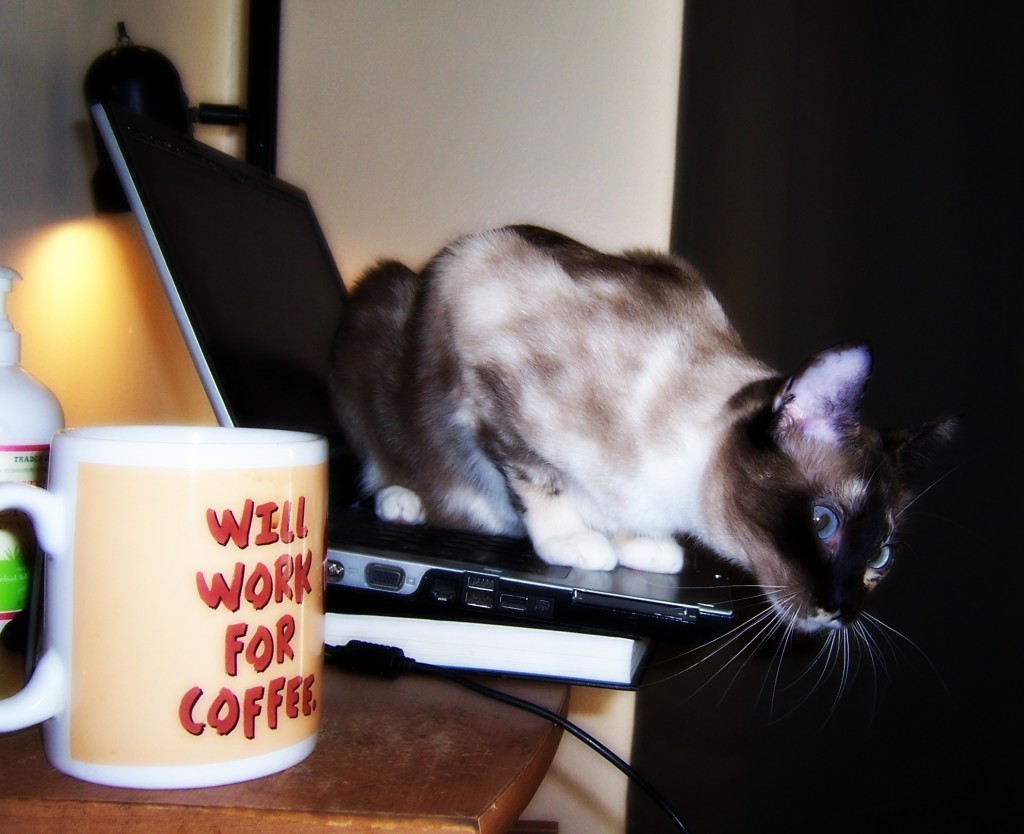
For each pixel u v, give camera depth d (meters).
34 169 1.00
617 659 0.78
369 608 0.87
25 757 0.54
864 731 1.16
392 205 1.55
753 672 1.27
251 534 0.50
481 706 0.69
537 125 1.53
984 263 1.09
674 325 1.18
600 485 1.15
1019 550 1.03
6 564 0.68
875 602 1.17
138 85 1.09
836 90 1.23
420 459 1.31
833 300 1.22
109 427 0.55
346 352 1.37
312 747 0.56
